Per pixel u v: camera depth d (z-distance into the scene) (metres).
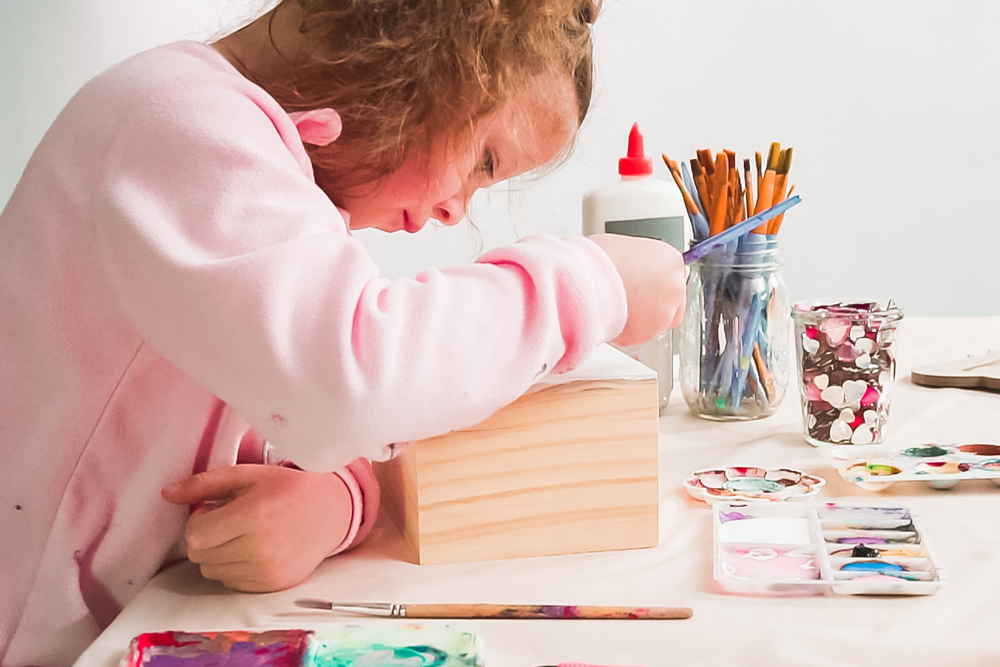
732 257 0.88
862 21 2.17
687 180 0.93
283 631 0.48
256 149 0.53
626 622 0.50
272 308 0.47
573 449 0.60
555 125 0.69
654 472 0.60
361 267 0.51
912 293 2.29
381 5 0.60
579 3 0.72
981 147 2.20
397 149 0.64
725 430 0.87
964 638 0.47
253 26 0.67
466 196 0.70
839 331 0.78
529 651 0.48
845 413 0.78
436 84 0.61
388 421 0.49
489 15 0.60
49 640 0.62
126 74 0.59
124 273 0.51
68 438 0.61
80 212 0.57
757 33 2.18
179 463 0.61
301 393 0.48
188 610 0.54
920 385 0.99
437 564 0.60
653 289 0.60
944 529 0.61
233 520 0.55
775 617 0.50
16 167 2.03
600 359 0.65
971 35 2.15
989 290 2.27
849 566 0.56
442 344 0.51
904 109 2.20
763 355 0.89
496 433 0.59
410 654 0.46
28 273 0.59
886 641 0.46
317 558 0.58
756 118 2.22
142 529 0.62
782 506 0.65
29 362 0.60
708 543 0.61
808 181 2.25
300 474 0.59
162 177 0.52
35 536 0.62
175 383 0.60
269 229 0.50
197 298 0.48
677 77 2.20
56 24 2.00
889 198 2.25
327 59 0.62
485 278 0.55
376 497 0.63
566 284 0.55
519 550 0.60
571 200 2.21
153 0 2.01
